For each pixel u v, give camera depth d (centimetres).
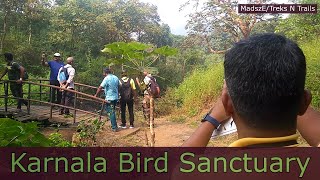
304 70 86
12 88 906
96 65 1972
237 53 86
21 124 168
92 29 2273
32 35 2195
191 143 104
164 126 1084
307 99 89
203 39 2170
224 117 106
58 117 916
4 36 1919
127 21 2530
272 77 82
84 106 1431
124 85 918
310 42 1158
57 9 2278
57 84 987
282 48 85
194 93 1325
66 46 2212
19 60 1941
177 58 2231
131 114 934
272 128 84
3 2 2025
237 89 84
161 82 1934
